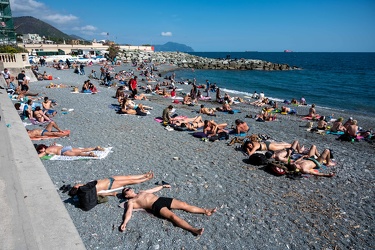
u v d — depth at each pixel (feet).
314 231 18.75
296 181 26.17
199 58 300.40
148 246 16.28
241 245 16.97
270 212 20.71
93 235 16.89
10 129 27.96
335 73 213.66
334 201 22.81
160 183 24.34
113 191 22.38
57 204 15.39
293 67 263.29
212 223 18.97
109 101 60.85
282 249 16.85
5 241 11.66
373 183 26.50
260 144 33.71
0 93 48.19
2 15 98.53
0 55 79.25
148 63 210.18
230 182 25.35
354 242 17.88
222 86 126.41
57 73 106.52
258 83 141.18
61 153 28.58
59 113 46.98
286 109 66.08
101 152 30.25
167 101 73.26
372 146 40.81
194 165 28.91
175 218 18.35
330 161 30.91
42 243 12.55
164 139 37.58
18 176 17.62
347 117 66.08
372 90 120.67
